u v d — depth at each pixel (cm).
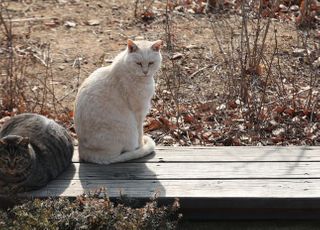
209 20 1319
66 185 764
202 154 827
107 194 737
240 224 769
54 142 786
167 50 1198
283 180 767
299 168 791
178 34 1263
